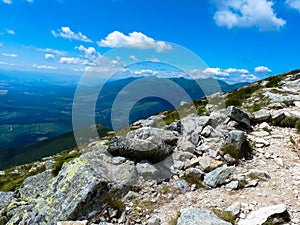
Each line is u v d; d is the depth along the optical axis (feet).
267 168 11.79
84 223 8.80
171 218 8.90
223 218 8.38
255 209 8.79
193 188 10.50
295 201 9.11
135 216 9.22
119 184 10.15
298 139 14.76
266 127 16.69
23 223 10.30
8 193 14.46
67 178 10.80
